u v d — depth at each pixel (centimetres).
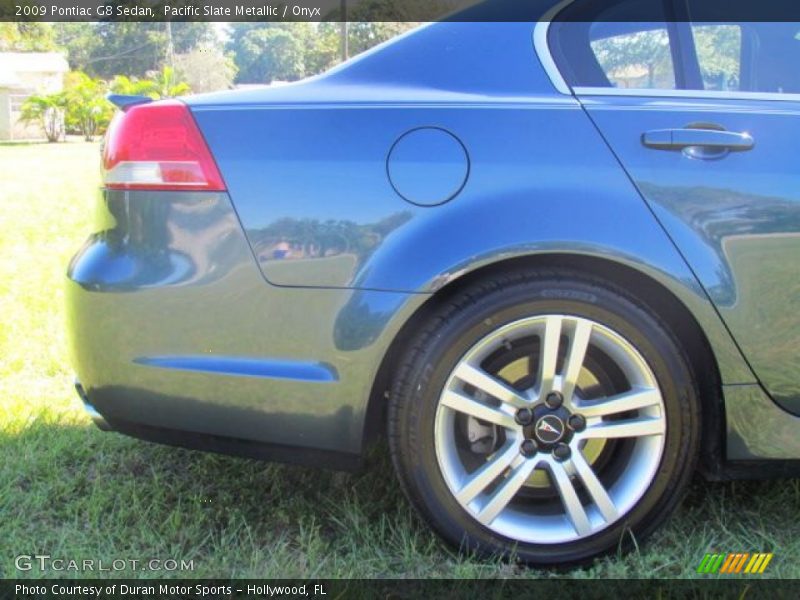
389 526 239
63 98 3484
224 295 211
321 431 214
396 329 207
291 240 209
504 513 222
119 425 224
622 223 206
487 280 212
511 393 213
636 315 209
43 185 1280
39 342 409
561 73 221
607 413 215
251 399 213
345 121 213
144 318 213
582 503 222
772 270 209
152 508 251
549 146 210
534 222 205
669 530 237
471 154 209
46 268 580
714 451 223
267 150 211
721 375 213
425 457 213
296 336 210
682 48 225
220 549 229
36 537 234
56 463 279
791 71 225
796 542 230
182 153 212
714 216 208
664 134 210
